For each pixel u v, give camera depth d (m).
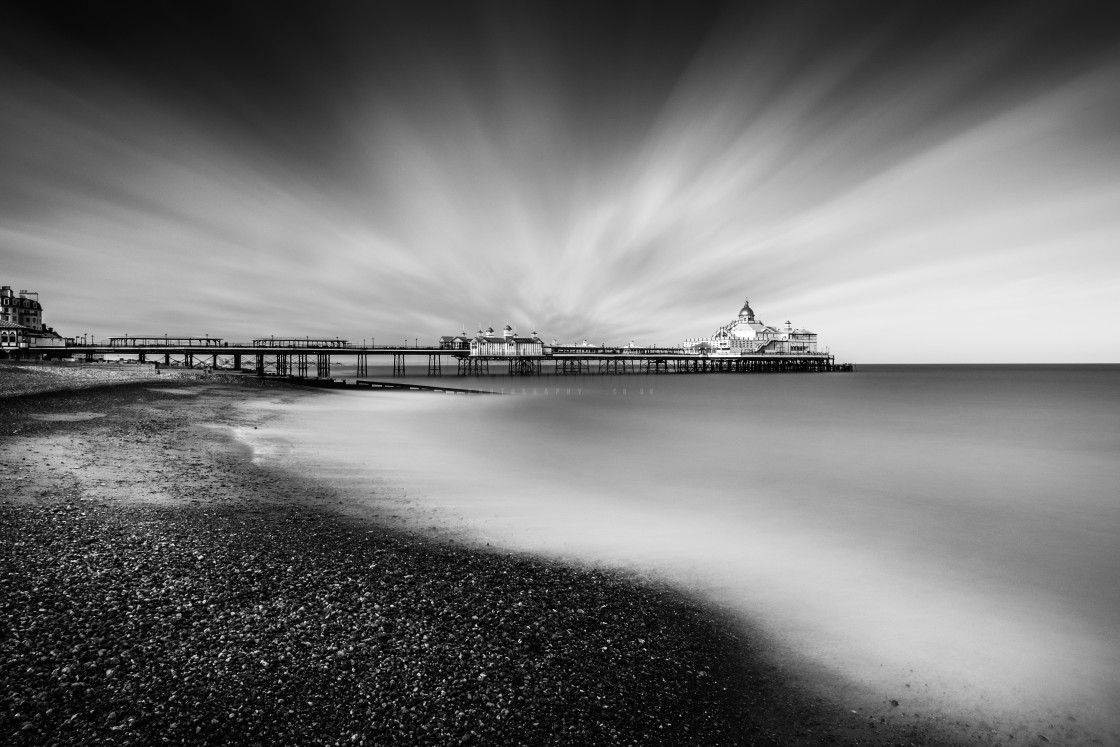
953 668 7.44
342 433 26.38
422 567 9.33
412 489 15.50
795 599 9.32
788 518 14.35
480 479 17.50
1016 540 12.83
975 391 78.06
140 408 28.19
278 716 5.23
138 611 6.83
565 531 12.27
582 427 33.59
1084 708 6.70
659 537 12.23
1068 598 9.70
